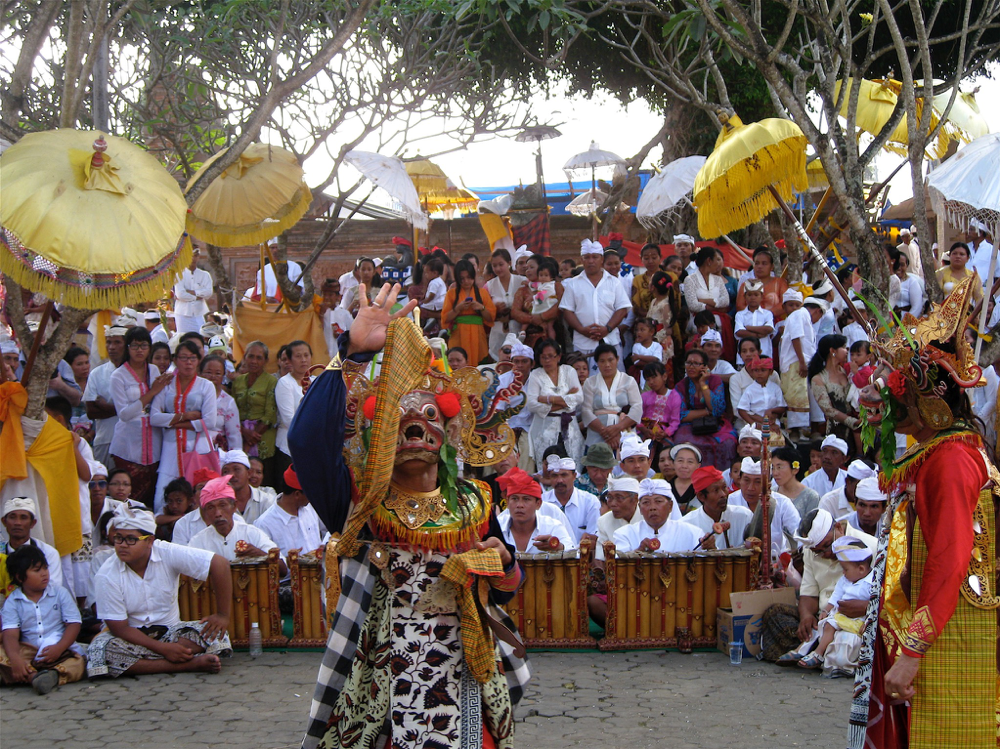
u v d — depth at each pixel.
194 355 8.21
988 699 3.10
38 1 7.90
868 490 6.26
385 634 3.17
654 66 14.16
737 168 6.38
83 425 8.80
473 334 9.88
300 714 5.15
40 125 8.95
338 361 3.18
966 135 8.60
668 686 5.58
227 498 6.73
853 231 7.35
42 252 5.39
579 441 9.08
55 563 6.02
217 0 10.02
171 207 5.89
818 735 4.74
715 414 9.21
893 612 3.20
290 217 8.09
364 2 7.28
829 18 7.56
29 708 5.31
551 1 9.73
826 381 9.09
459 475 3.42
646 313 10.23
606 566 6.32
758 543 6.41
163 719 5.09
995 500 3.25
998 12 8.09
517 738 4.77
